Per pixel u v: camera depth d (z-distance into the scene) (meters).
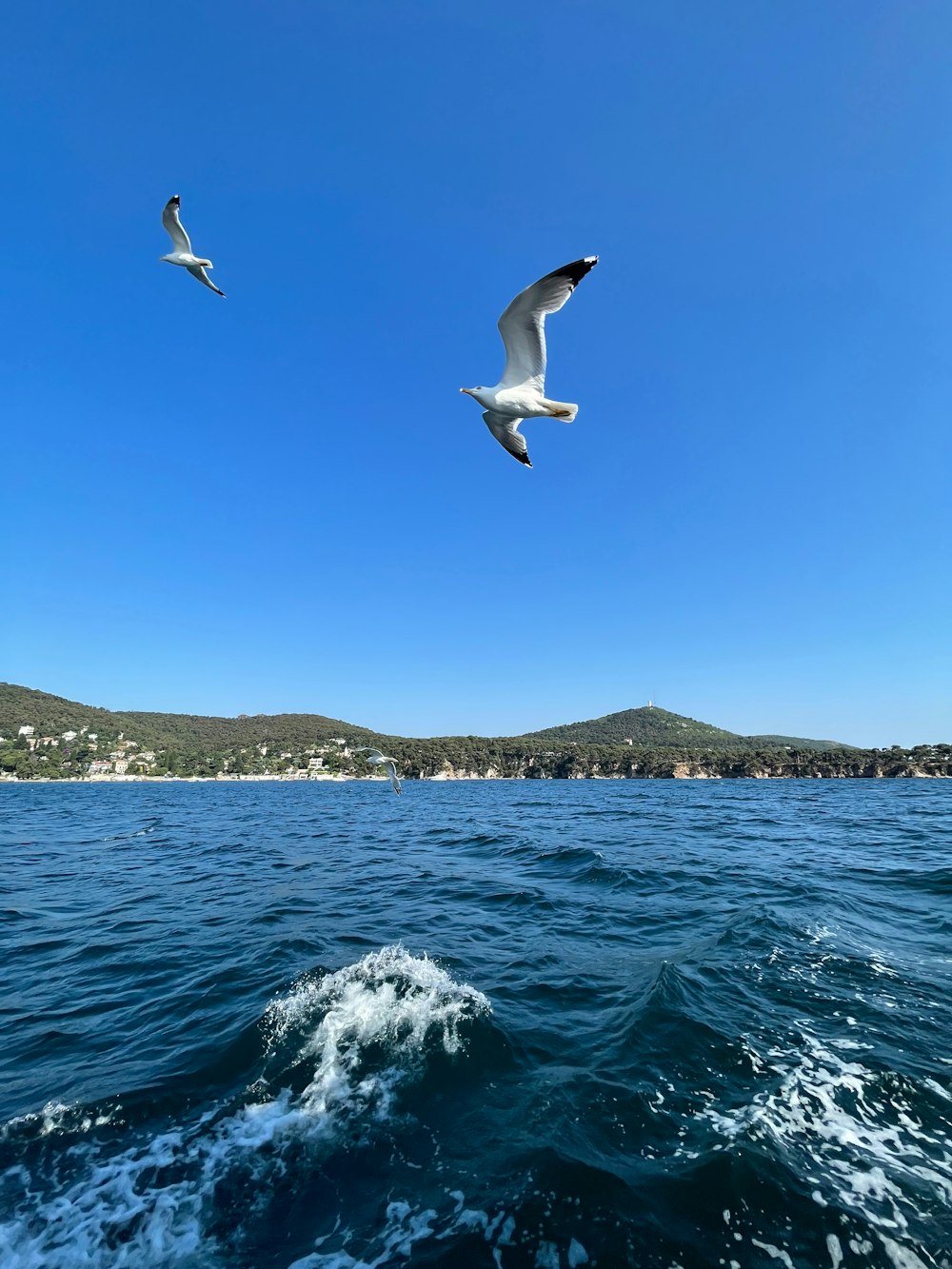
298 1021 7.64
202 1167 5.27
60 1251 4.44
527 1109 5.94
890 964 9.29
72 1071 6.86
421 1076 6.53
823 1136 5.43
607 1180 4.93
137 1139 5.64
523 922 12.35
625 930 11.66
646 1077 6.41
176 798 63.19
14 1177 5.18
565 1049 7.07
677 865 17.98
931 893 13.86
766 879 15.77
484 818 35.81
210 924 12.66
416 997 8.29
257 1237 4.56
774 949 9.93
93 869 19.67
